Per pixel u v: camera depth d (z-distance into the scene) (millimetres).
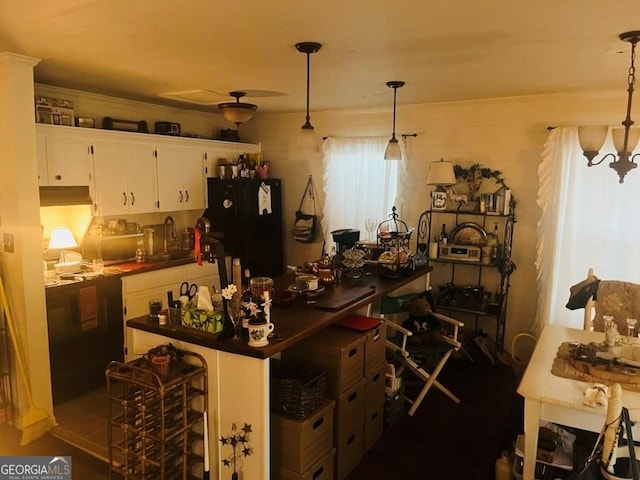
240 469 2289
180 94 4172
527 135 4234
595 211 3934
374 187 4992
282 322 2520
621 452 1814
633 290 3127
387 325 3736
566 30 2262
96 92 4105
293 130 5477
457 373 4191
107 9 2000
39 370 3152
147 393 2277
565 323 4082
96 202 4023
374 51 2670
